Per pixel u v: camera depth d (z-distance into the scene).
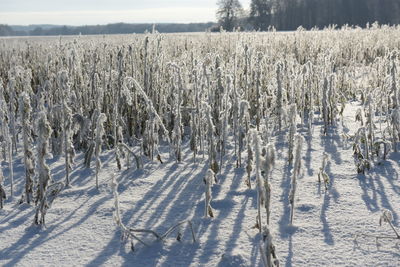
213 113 4.44
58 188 2.80
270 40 10.12
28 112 3.09
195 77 4.03
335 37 12.20
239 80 5.63
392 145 4.16
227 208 2.92
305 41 10.93
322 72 5.88
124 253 2.37
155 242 2.46
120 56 4.45
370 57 10.96
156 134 4.09
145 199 3.11
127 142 4.79
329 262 2.21
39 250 2.41
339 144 4.43
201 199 3.09
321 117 5.61
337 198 3.01
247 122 4.10
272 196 3.09
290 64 6.46
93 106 4.87
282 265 2.18
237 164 3.79
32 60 9.14
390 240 2.41
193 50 6.06
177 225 2.44
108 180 3.54
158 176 3.63
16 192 3.39
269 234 2.00
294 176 2.57
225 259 2.22
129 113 4.86
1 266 2.25
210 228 2.62
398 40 11.68
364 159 3.52
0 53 10.06
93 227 2.69
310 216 2.74
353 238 2.44
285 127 5.12
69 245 2.47
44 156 2.92
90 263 2.27
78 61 5.23
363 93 6.55
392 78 4.34
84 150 4.56
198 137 4.49
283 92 4.89
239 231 2.57
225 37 10.45
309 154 4.11
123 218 2.79
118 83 4.37
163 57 5.44
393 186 3.21
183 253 2.35
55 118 4.48
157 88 4.93
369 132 3.92
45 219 2.82
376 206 2.86
